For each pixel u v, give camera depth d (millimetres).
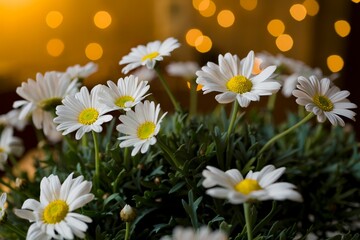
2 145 405
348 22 960
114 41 1045
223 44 1102
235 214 307
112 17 1025
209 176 245
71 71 361
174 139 329
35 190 338
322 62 1031
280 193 239
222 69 292
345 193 359
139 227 317
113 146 334
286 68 429
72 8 974
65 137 350
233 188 246
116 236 294
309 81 293
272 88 281
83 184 266
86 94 291
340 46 992
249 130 340
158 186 310
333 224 353
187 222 298
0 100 745
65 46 992
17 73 854
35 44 947
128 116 283
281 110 930
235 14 1075
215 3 1070
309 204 363
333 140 409
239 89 284
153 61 325
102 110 285
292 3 1034
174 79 961
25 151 728
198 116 408
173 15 1063
